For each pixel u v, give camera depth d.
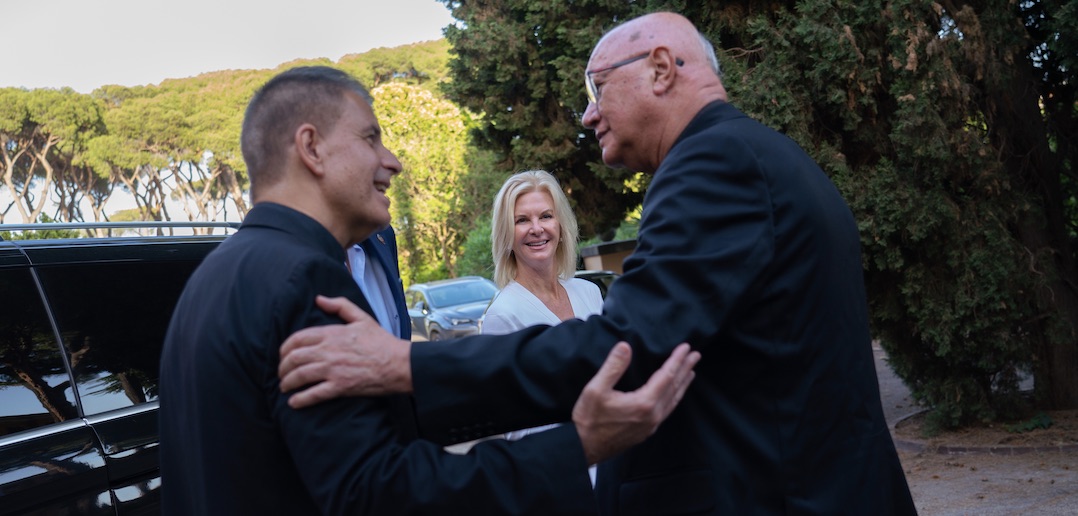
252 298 1.50
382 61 73.19
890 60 6.97
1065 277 7.66
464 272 25.28
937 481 6.30
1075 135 7.87
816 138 7.59
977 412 7.55
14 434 2.87
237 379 1.47
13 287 3.07
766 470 1.62
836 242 1.67
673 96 1.83
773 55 7.44
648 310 1.55
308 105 1.69
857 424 1.68
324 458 1.41
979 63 6.87
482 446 1.48
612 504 1.76
